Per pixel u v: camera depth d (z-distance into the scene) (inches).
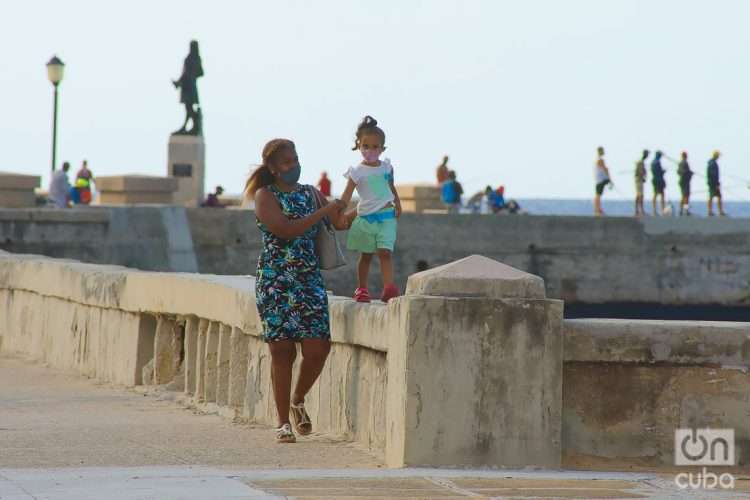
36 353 2470.5
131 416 1641.2
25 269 2509.8
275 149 1321.4
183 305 1820.9
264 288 1331.2
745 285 6082.7
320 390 1438.2
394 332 1141.1
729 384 1119.6
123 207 5172.2
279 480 1003.3
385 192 1427.2
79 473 1042.7
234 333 1648.6
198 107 6220.5
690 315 6048.2
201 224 5506.9
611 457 1117.1
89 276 2191.2
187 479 1005.2
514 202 6678.2
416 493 954.7
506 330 1099.9
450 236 5777.6
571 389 1117.1
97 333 2181.3
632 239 5989.2
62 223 5000.0
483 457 1098.7
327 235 1341.0
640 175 6151.6
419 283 1119.6
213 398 1731.1
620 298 5984.3
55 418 1601.9
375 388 1275.8
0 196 5012.3
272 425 1509.6
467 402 1098.1
